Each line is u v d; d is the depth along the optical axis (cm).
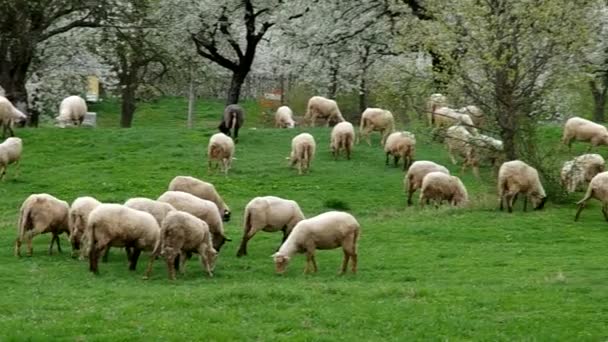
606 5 5253
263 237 3700
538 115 4631
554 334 2211
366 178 5050
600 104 7238
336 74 7312
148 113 10194
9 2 6203
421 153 5625
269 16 7388
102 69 7862
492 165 4931
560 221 4016
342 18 6831
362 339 2162
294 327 2248
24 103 6519
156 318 2316
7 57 6444
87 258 3231
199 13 7219
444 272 3059
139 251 3050
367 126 5762
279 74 9494
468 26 4534
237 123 5875
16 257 3262
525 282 2827
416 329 2244
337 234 3038
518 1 4438
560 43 4488
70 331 2189
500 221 4000
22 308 2442
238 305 2466
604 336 2197
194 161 5372
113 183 4869
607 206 4031
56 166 5297
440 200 4375
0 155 4819
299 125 7219
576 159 4550
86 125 6781
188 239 2911
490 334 2209
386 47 6894
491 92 4566
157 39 6956
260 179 5000
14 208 4384
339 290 2659
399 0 6131
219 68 9088
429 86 4850
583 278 2878
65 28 6462
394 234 3772
